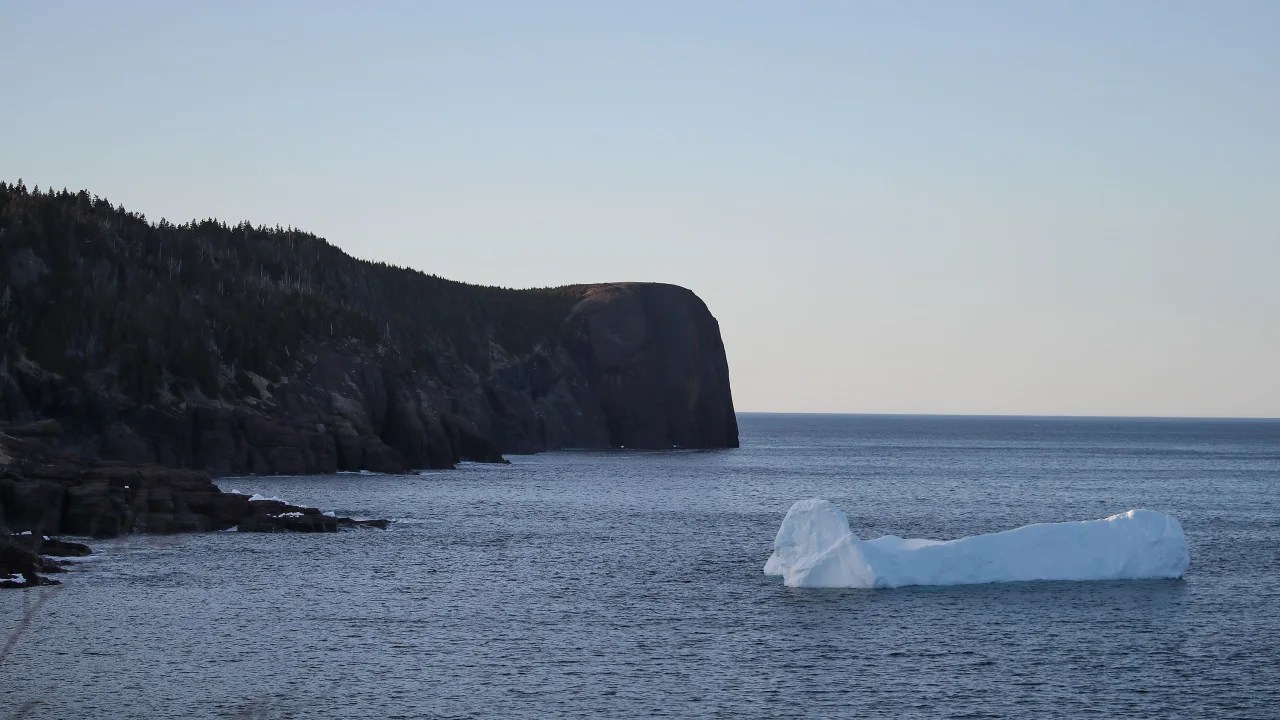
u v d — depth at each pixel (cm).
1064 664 5703
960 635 6288
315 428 19025
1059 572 7869
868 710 4950
